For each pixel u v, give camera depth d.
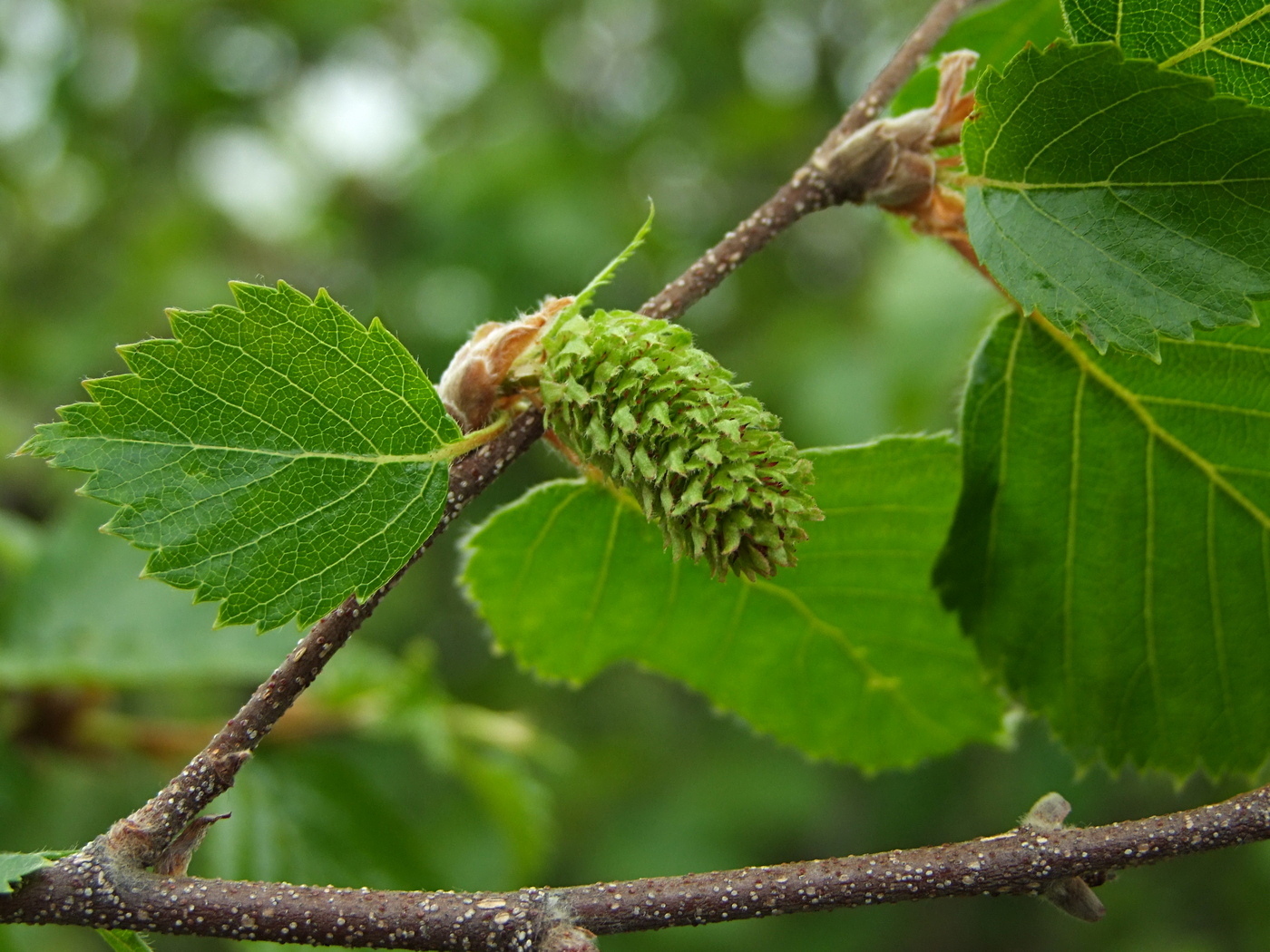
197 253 0.61
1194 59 0.17
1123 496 0.20
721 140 0.61
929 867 0.17
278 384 0.17
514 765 0.34
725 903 0.16
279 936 0.16
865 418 0.47
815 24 0.61
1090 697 0.20
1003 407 0.20
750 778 0.56
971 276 0.20
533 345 0.17
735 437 0.16
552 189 0.56
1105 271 0.17
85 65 0.62
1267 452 0.19
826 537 0.21
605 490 0.20
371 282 0.60
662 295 0.18
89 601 0.28
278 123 0.63
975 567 0.20
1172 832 0.17
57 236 0.63
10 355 0.58
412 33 0.63
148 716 0.46
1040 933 0.53
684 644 0.22
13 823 0.27
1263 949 0.47
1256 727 0.20
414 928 0.16
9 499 0.44
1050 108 0.17
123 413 0.16
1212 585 0.20
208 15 0.62
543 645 0.21
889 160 0.18
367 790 0.30
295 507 0.17
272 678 0.17
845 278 0.59
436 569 0.56
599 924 0.16
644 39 0.63
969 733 0.22
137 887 0.16
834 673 0.22
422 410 0.17
